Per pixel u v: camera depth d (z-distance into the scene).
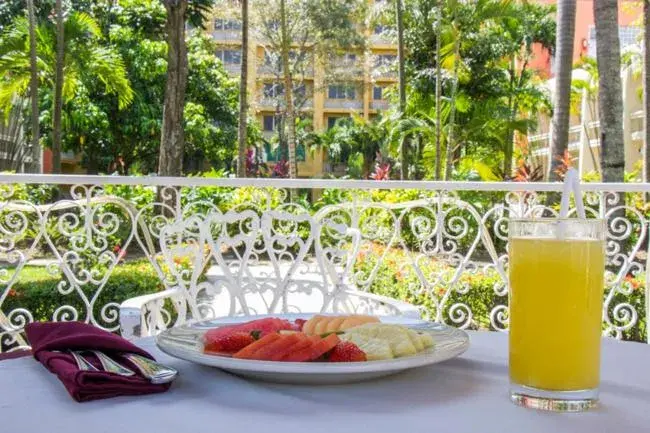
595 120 17.30
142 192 6.64
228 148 19.03
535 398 0.73
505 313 3.37
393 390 0.80
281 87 22.73
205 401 0.75
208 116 18.88
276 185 2.78
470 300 4.04
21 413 0.70
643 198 6.04
